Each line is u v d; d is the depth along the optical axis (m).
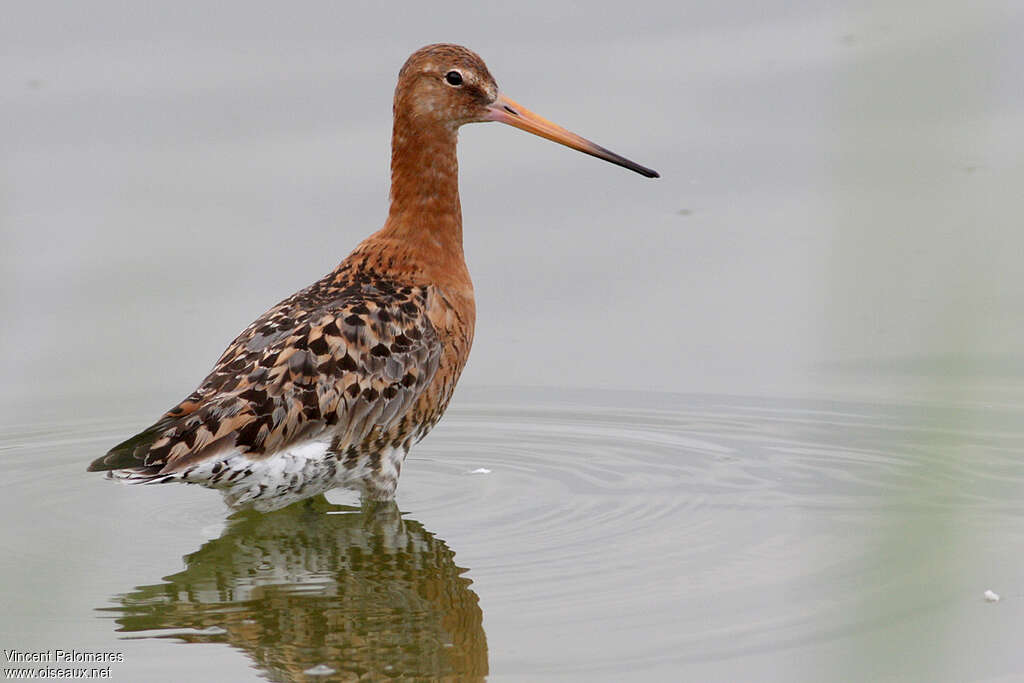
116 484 14.95
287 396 12.97
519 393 17.22
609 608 11.84
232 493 13.36
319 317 13.45
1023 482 14.47
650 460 15.46
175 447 12.59
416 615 11.98
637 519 13.84
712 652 11.02
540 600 12.05
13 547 13.34
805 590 12.09
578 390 17.22
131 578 12.76
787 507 14.05
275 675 10.92
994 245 19.05
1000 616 11.51
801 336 17.97
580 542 13.31
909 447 15.51
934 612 11.59
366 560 13.09
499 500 14.47
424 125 14.59
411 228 14.59
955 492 14.28
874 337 17.84
